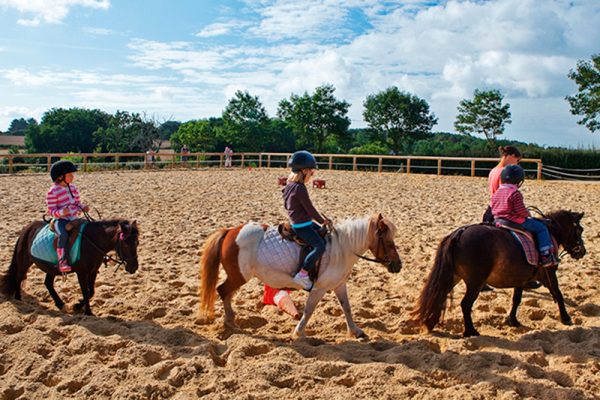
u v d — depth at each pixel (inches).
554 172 1023.6
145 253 342.6
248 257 205.5
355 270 308.8
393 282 287.6
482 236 205.5
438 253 209.5
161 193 665.6
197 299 252.1
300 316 216.7
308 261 195.5
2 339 192.2
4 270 292.2
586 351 189.0
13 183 750.5
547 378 171.0
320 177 959.0
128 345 190.5
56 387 159.5
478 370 174.2
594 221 474.6
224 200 607.5
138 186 747.4
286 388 161.3
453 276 207.6
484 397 154.7
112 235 220.5
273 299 228.1
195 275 295.3
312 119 1895.9
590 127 1130.7
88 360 176.2
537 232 210.4
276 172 1064.2
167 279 287.7
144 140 1941.4
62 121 2267.5
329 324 224.4
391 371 172.1
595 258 335.0
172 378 164.6
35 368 172.6
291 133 2031.3
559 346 193.5
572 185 835.4
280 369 171.0
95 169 1050.1
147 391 156.2
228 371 171.8
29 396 155.3
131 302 248.2
